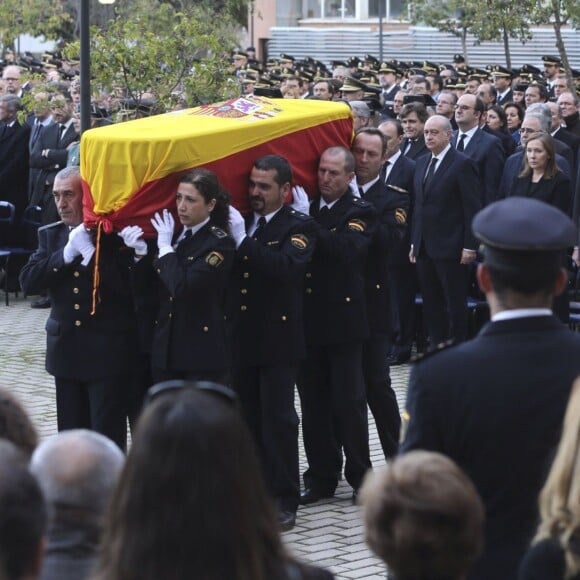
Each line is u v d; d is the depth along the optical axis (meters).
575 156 33.25
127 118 29.59
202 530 6.79
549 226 9.29
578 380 8.30
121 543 6.85
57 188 16.86
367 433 18.41
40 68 53.34
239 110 17.80
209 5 39.91
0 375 26.56
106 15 56.34
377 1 98.62
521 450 9.27
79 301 16.88
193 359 16.48
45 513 6.38
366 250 18.20
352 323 18.02
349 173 17.75
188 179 16.02
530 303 9.45
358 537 16.88
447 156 26.62
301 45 97.75
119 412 17.14
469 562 7.28
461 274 26.56
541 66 87.62
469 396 9.32
